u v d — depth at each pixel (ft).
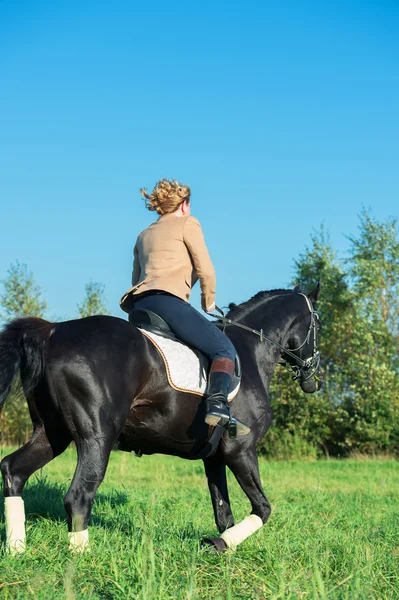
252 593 16.75
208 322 21.24
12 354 18.37
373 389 106.11
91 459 18.34
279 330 25.71
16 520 19.51
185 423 20.62
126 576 17.08
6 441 94.94
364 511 37.99
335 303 114.32
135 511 28.96
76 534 18.40
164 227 22.17
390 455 105.91
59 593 15.60
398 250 114.11
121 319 20.07
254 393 22.91
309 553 20.42
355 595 16.12
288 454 101.96
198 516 29.78
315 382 27.50
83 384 18.35
